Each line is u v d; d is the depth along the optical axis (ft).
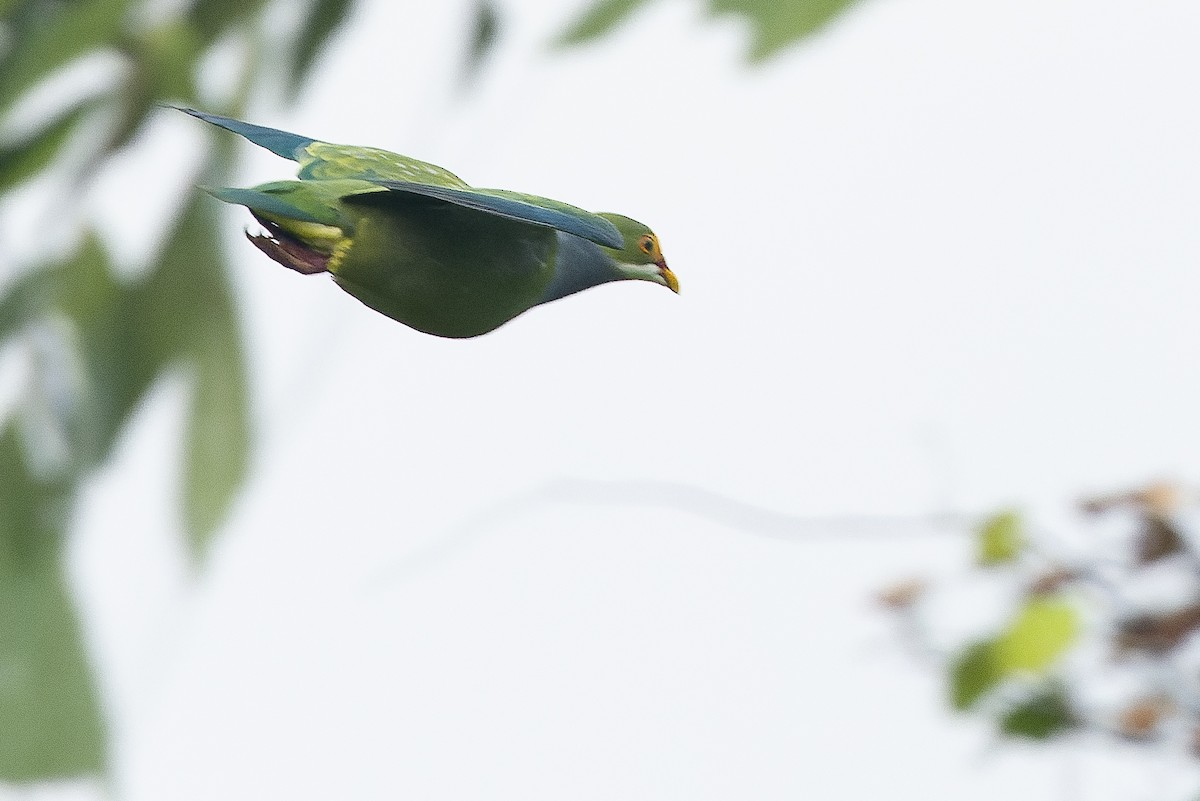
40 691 38.04
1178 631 26.78
